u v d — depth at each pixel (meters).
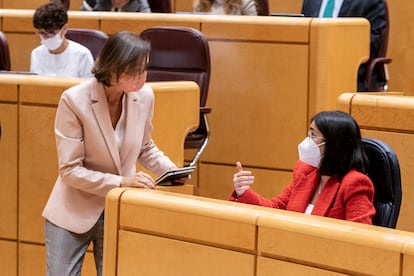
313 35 15.58
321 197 9.89
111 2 19.53
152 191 9.87
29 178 13.70
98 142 10.32
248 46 16.23
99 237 10.81
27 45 18.66
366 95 12.88
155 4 20.22
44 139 13.48
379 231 8.19
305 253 8.50
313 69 15.66
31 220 13.80
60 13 15.96
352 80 16.33
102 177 10.23
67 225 10.57
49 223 10.73
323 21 15.53
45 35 16.00
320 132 9.92
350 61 16.23
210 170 16.75
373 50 17.53
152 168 10.99
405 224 12.54
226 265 9.05
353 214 9.62
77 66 16.14
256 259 8.85
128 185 10.18
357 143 9.91
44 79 13.41
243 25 16.23
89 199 10.62
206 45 15.55
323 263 8.39
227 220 9.01
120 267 9.88
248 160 16.41
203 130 15.34
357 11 17.66
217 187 16.72
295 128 15.91
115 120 10.57
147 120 10.77
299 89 15.83
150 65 16.03
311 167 10.41
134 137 10.52
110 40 9.95
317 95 15.66
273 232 8.70
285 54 15.89
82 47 16.28
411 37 20.64
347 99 12.89
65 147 10.27
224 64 16.48
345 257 8.24
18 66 18.78
